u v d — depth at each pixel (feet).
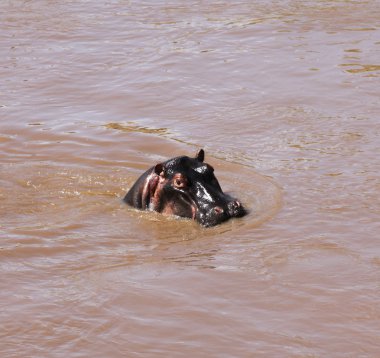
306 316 75.92
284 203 108.06
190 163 110.42
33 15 227.61
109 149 135.13
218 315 76.43
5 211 109.29
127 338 72.23
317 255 90.07
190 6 231.09
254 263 88.53
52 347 70.90
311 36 196.54
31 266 89.30
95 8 233.76
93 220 106.11
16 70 181.98
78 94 165.78
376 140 132.36
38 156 132.87
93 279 85.20
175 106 156.04
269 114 148.66
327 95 157.58
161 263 89.51
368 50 183.93
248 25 207.92
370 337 71.87
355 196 108.99
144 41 199.62
